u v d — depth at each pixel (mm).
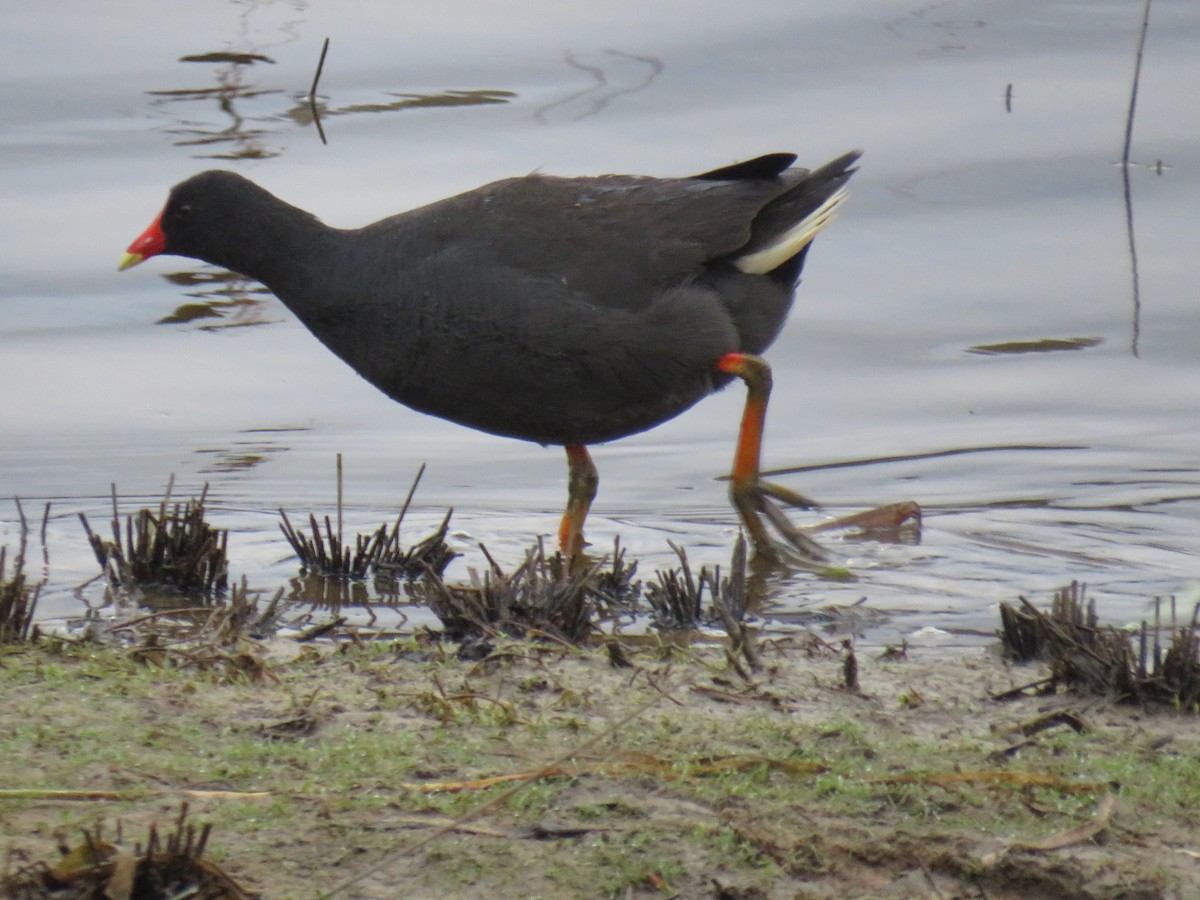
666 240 10969
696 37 19781
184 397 13727
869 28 20047
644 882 5777
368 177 16266
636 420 11352
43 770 6480
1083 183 16625
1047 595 10289
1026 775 6629
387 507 12094
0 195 16125
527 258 10836
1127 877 5844
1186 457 12727
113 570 10422
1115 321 14547
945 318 14742
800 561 11070
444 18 20500
